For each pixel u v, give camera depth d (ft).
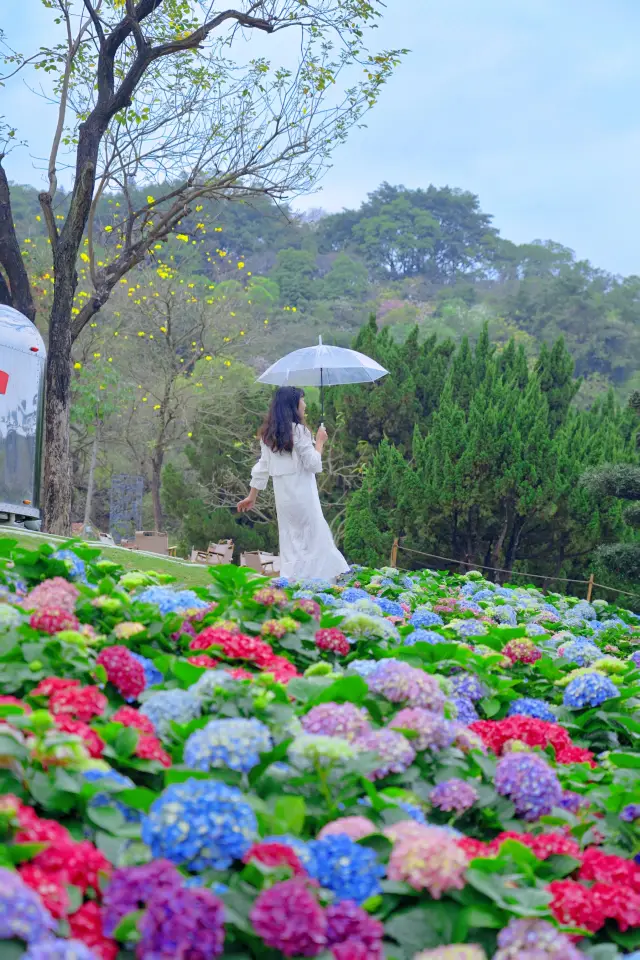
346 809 8.77
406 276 380.78
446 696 11.97
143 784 9.23
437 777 9.87
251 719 9.60
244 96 54.13
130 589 15.97
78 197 45.24
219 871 7.14
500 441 71.92
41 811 8.14
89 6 46.50
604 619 32.73
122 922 6.37
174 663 11.24
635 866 8.48
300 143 53.57
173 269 82.94
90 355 87.71
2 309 37.78
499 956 7.00
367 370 35.19
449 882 7.40
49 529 44.91
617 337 294.87
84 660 11.12
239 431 95.86
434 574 35.96
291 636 14.39
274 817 8.04
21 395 37.11
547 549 75.77
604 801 10.07
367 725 9.70
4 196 47.75
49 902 6.43
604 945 7.44
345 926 6.81
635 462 77.46
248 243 306.76
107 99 46.96
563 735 11.94
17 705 8.99
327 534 27.73
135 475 107.24
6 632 11.42
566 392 94.94
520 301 313.53
